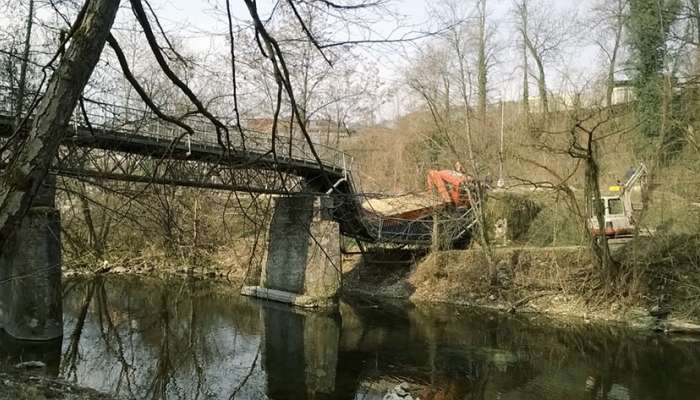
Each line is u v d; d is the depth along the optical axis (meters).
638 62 28.64
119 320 23.53
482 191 28.95
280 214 29.22
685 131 23.86
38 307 18.52
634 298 23.38
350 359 18.12
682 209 25.34
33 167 3.89
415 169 41.34
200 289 32.06
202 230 24.22
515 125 36.59
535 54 42.09
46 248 18.58
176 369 16.56
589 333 21.53
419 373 16.52
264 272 30.61
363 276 34.62
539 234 30.72
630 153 29.58
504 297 26.86
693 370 16.52
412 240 31.59
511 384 15.34
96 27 4.08
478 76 35.78
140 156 11.13
